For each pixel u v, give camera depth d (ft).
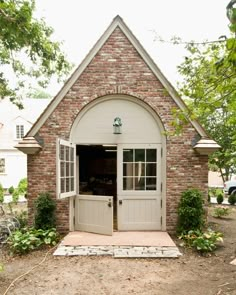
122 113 27.76
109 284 17.04
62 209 27.48
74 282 17.34
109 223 26.25
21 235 23.88
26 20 22.88
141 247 23.21
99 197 26.78
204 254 22.26
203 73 11.74
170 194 27.35
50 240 24.26
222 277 18.12
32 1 28.78
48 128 27.45
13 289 16.43
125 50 27.35
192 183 27.30
